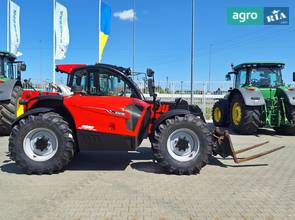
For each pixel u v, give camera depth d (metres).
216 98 19.23
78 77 7.32
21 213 4.70
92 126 6.69
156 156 6.69
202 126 6.71
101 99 6.80
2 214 4.66
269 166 7.45
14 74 12.56
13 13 18.23
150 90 7.58
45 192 5.57
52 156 6.59
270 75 13.28
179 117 6.77
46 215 4.64
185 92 19.30
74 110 6.71
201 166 6.70
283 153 8.87
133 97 7.30
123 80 7.31
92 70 7.29
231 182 6.21
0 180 6.24
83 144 6.74
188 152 6.74
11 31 18.28
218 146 7.37
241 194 5.55
